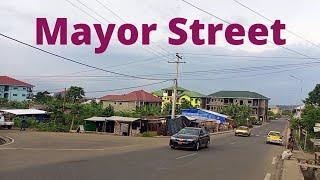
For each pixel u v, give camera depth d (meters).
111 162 17.09
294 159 24.83
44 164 15.41
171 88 116.12
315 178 19.97
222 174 15.33
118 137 39.28
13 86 96.94
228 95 133.00
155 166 16.50
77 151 21.67
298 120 49.00
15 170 13.57
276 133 41.72
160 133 47.03
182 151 24.75
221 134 58.47
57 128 51.38
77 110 61.25
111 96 98.06
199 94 129.75
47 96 108.50
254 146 34.47
